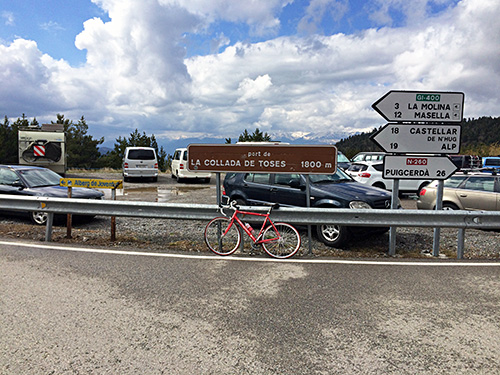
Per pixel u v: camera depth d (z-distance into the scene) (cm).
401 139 656
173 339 328
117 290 443
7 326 346
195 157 667
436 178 661
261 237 612
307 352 309
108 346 314
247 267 545
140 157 2161
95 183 734
